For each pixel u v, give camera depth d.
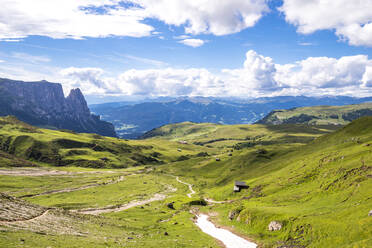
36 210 60.84
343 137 180.25
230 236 76.94
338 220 60.97
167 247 53.72
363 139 141.88
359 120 190.88
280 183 125.69
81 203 140.25
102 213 116.25
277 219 74.44
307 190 101.38
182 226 88.94
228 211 110.38
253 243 69.38
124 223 84.12
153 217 106.00
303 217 69.38
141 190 192.50
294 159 175.62
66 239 43.59
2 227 40.72
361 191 75.44
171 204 130.50
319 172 114.25
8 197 61.47
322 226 60.88
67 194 169.75
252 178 176.38
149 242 56.25
